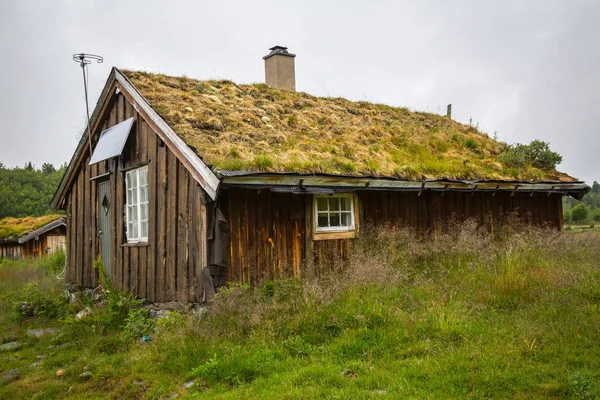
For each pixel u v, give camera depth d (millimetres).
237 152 7570
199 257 7355
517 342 5469
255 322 6359
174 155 8180
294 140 9180
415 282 7805
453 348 5434
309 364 5395
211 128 8727
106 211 10719
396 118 13461
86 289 11359
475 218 10672
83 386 5852
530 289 7020
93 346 7133
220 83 11766
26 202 56281
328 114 11781
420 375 4844
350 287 7219
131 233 9766
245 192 7691
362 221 9102
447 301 6895
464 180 9945
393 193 9648
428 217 10133
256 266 7703
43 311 10125
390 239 9250
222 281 7230
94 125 11156
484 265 8312
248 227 7672
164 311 8211
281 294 7285
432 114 15164
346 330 6047
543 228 11922
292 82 14109
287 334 6188
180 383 5453
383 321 6219
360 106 13586
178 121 8500
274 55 13883
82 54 10766
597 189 105812
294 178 7605
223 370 5395
